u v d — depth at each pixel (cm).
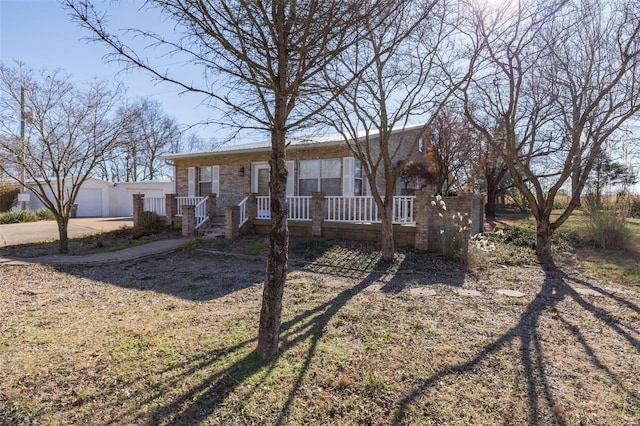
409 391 278
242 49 298
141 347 354
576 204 902
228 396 267
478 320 446
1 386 282
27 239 1258
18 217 1791
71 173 1197
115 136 970
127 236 1307
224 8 280
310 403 260
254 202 1200
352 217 1171
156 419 241
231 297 546
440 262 796
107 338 378
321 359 329
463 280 663
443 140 1410
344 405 258
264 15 278
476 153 1558
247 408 253
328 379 293
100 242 1123
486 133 867
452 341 377
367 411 252
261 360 325
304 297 546
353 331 402
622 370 319
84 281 664
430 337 386
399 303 514
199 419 241
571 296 568
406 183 1351
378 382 288
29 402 260
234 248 991
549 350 359
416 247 907
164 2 279
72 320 440
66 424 236
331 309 483
